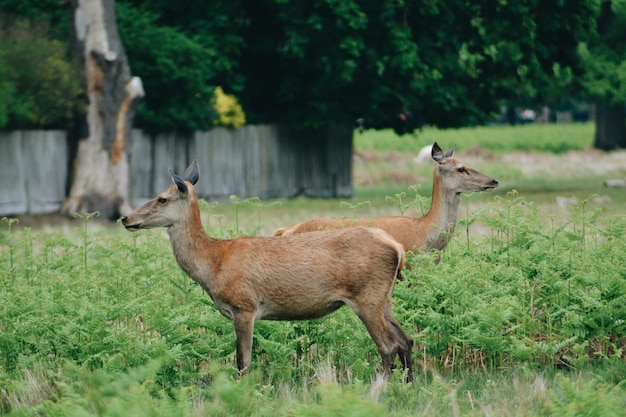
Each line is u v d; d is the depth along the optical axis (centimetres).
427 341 2725
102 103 7325
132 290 3059
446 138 17175
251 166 8975
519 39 8719
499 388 2458
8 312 2834
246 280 2586
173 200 2623
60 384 2173
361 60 8456
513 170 12156
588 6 8956
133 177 8156
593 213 3341
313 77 8675
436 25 8562
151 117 8006
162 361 2430
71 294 2925
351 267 2572
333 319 2834
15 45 7200
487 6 8669
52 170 7625
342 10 7844
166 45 7931
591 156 14288
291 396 2431
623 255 3072
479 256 3228
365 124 9156
